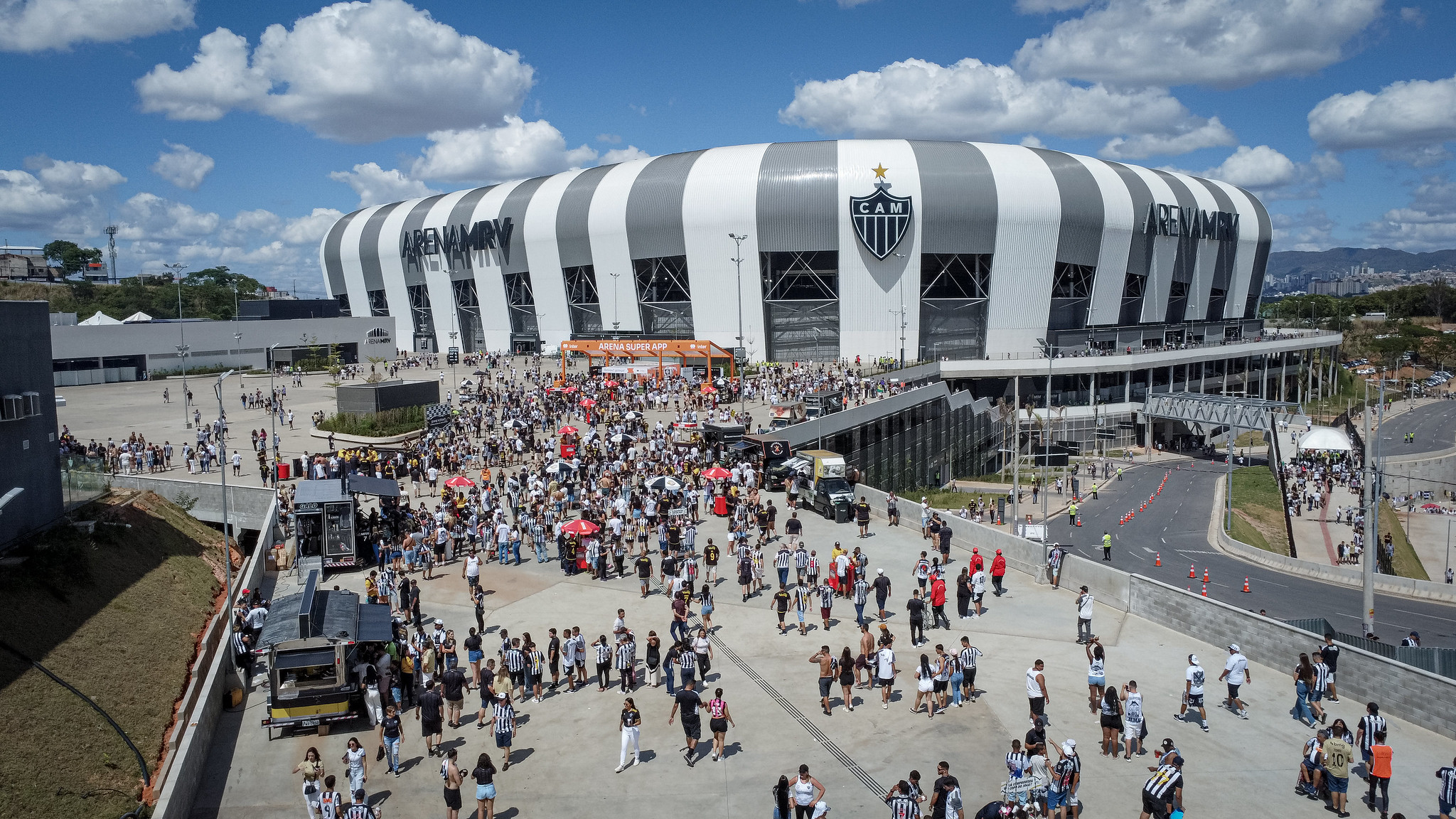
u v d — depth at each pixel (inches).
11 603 904.3
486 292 5108.3
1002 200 4035.4
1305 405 5506.9
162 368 3949.3
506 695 765.3
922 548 1398.9
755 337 4239.7
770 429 2198.6
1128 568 1959.9
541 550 1338.6
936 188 4015.8
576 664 911.7
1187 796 674.8
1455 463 3764.8
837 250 4094.5
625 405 2605.8
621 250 4443.9
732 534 1363.2
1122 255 4461.1
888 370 3673.7
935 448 2974.9
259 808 698.8
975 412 3380.9
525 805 689.6
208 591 1249.4
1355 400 5772.6
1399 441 4261.8
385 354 4928.6
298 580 1284.4
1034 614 1088.2
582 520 1269.7
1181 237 4827.8
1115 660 942.4
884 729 795.4
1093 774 707.4
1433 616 1545.3
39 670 828.0
